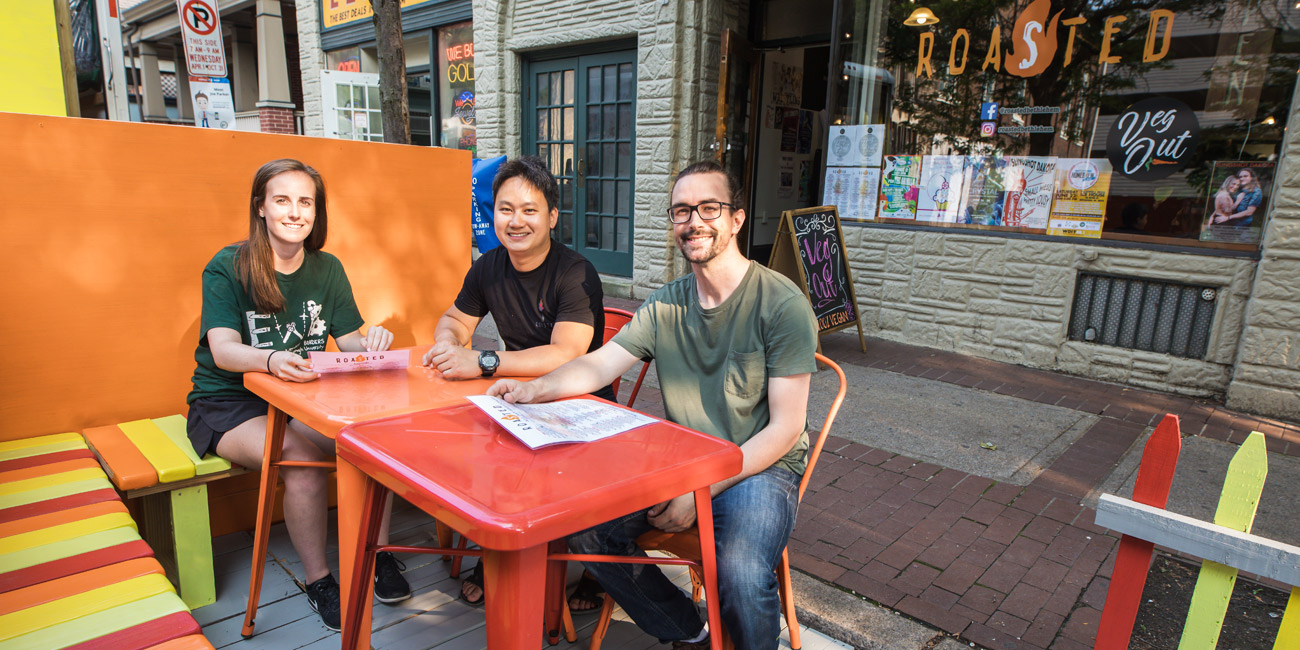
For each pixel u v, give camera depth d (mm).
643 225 7242
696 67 6789
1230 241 4434
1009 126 5168
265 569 2547
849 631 2238
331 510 3047
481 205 4023
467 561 2682
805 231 5180
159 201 2572
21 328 2363
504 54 8242
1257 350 4203
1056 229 5055
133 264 2547
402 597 2365
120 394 2576
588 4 7293
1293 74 4145
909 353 5465
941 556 2676
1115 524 1479
